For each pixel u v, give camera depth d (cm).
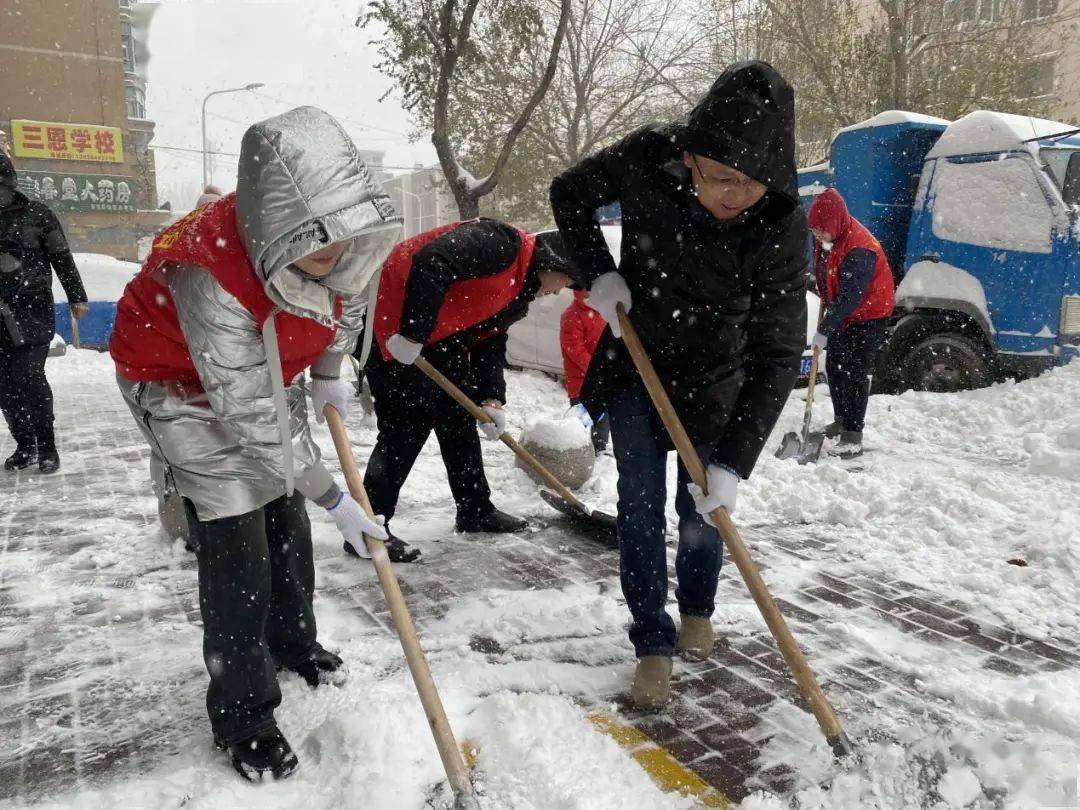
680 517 279
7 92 2534
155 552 380
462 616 314
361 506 225
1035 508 429
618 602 325
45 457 527
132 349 207
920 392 739
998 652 285
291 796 206
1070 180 698
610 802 200
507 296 361
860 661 278
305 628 260
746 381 250
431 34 780
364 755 216
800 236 240
